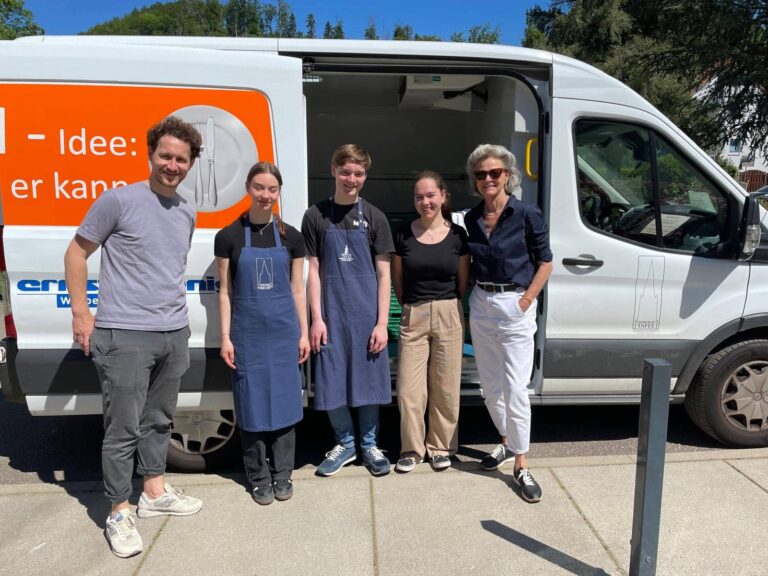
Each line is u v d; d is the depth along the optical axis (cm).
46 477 348
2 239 283
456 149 612
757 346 349
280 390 290
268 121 299
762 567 254
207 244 299
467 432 402
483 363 324
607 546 267
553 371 342
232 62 293
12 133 279
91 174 287
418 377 325
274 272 283
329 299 306
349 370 311
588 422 423
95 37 298
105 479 263
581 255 333
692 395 360
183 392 309
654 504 224
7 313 292
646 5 2006
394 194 619
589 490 312
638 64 2003
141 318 255
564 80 327
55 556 260
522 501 303
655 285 340
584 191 336
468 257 322
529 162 341
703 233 346
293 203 306
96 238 248
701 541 271
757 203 319
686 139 337
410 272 314
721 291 344
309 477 328
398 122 601
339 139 600
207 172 297
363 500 304
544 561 256
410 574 248
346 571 251
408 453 334
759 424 362
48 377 296
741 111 1688
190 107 292
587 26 2469
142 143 289
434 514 291
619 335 343
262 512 293
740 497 305
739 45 1667
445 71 323
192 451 337
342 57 316
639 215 341
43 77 279
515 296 303
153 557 260
